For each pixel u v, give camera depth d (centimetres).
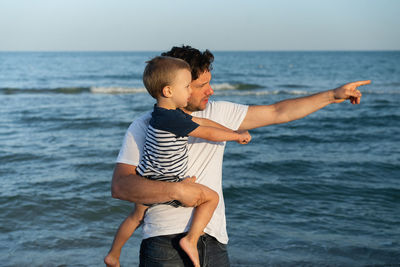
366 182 703
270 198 613
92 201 578
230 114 220
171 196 182
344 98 211
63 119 1398
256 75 4541
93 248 434
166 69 189
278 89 2830
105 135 1129
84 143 1007
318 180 712
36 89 2445
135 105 1825
